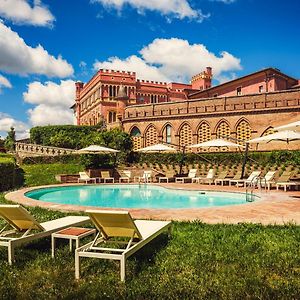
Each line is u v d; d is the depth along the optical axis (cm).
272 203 1295
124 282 523
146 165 3077
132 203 1708
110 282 526
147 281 527
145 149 2788
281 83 5066
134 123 4441
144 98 7469
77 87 9350
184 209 1148
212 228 844
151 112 4356
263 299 459
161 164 3069
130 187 2416
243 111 3659
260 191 1841
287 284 502
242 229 827
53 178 2652
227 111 3759
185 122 4050
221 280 522
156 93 7562
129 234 613
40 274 562
